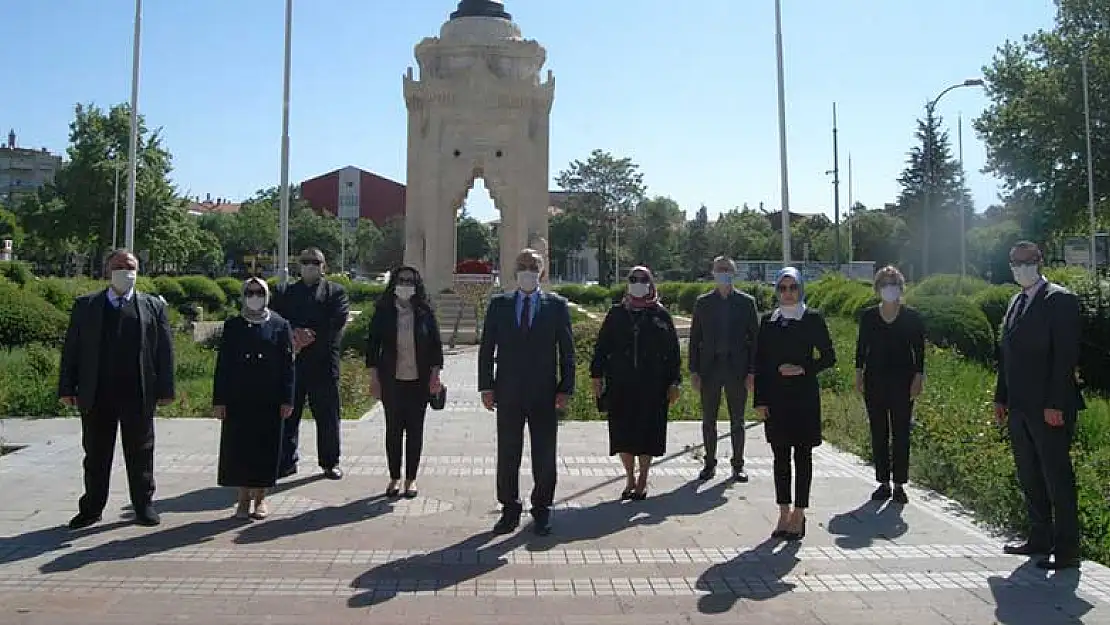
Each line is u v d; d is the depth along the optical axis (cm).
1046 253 5231
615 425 790
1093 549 639
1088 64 3850
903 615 514
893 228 7638
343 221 8150
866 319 830
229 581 559
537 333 698
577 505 782
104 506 693
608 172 7444
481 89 2938
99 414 680
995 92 4325
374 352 807
